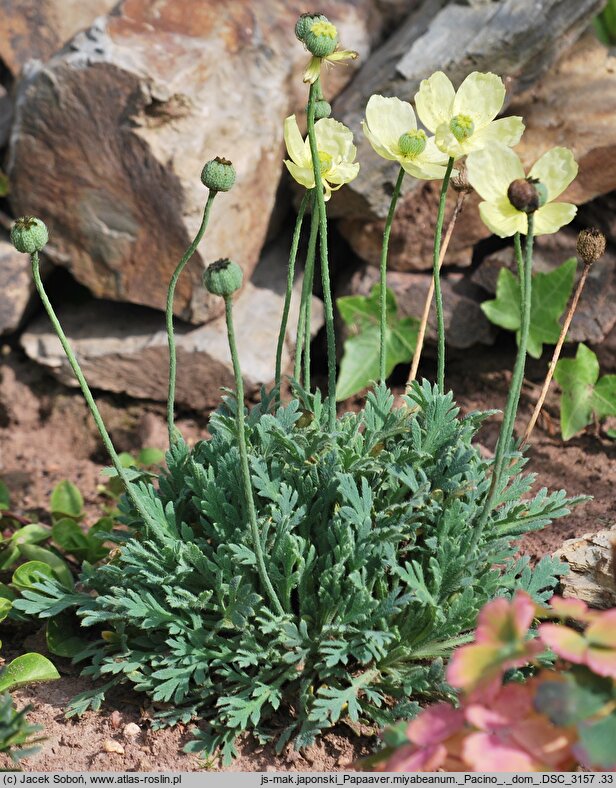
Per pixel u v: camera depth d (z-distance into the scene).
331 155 0.81
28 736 0.79
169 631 0.81
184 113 0.99
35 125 1.00
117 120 0.98
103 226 1.01
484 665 0.70
